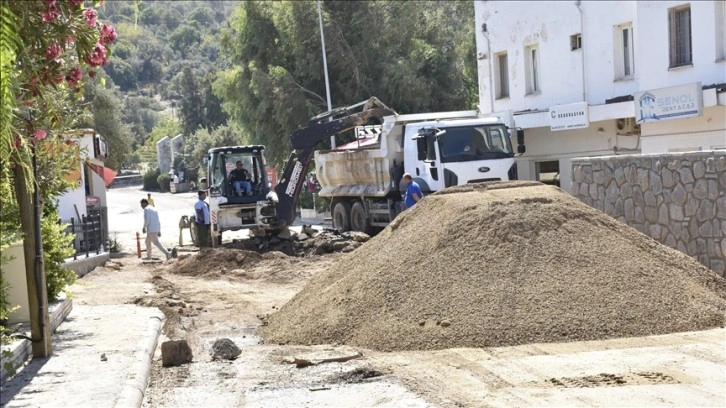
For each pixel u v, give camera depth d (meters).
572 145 41.75
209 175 39.88
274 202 38.53
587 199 22.80
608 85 39.84
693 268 16.52
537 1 43.41
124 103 159.62
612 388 11.23
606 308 14.72
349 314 16.22
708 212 18.95
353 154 41.53
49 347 14.52
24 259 14.72
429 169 35.62
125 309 20.39
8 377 13.03
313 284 19.05
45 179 15.99
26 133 13.15
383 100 62.38
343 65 62.06
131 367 13.52
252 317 19.92
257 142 64.81
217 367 14.32
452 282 15.76
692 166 19.34
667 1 35.47
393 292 16.12
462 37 72.75
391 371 13.06
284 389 12.51
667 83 35.78
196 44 159.88
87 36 11.37
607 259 15.83
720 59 33.50
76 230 33.19
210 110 136.62
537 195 17.53
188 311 21.22
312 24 62.41
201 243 41.62
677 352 12.91
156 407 11.95
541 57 43.59
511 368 12.59
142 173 138.38
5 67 7.04
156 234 38.19
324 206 64.69
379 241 18.73
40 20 10.45
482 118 37.47
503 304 14.98
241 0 65.62
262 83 61.69
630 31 38.97
